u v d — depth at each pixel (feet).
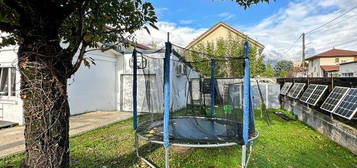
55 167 8.13
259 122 31.96
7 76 29.43
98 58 40.01
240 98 21.74
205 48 75.25
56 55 8.15
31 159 7.97
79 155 17.08
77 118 33.19
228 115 23.30
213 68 27.30
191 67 33.19
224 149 19.16
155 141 14.64
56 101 8.13
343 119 22.71
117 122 30.60
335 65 126.31
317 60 136.46
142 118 26.37
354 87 22.20
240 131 15.99
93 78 39.32
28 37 7.79
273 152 18.58
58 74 8.21
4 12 7.41
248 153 17.99
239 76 22.58
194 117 24.93
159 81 27.02
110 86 43.27
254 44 72.28
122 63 43.78
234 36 77.92
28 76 7.80
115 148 19.08
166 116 13.74
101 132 24.90
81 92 37.01
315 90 30.68
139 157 16.80
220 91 30.30
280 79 49.60
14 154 16.94
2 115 29.94
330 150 19.38
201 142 14.42
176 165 15.60
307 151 19.06
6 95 29.63
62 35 10.07
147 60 24.34
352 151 18.52
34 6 7.59
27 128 8.05
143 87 40.45
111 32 11.13
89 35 9.57
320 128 25.48
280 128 28.04
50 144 8.02
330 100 25.17
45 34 7.91
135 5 10.50
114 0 9.86
